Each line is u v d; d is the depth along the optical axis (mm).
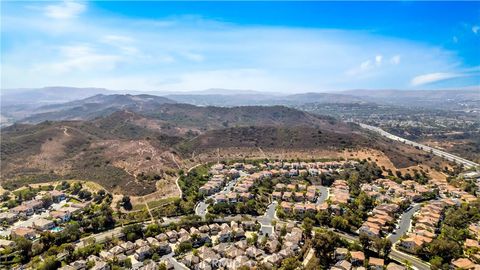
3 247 158125
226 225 180250
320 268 137625
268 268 136250
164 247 158125
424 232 169750
